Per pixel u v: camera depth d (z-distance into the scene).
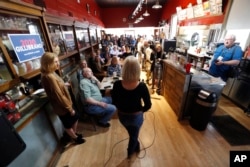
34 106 1.56
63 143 2.04
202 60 3.73
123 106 1.33
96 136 2.22
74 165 1.75
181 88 2.38
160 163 1.74
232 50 2.70
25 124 1.33
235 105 2.99
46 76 1.47
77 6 4.18
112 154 1.88
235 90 3.00
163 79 3.36
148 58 4.19
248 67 2.64
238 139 2.10
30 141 1.41
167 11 8.51
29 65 1.59
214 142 2.05
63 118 1.74
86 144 2.06
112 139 2.15
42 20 1.83
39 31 1.84
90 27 5.14
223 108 2.89
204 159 1.79
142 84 1.26
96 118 2.55
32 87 1.82
